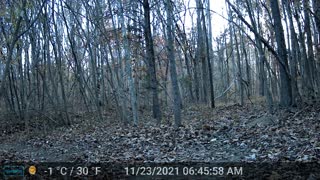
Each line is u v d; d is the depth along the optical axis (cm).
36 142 1302
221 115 1648
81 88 2006
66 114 1847
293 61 1530
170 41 1255
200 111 1931
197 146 894
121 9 1738
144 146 948
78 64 2114
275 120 1140
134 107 1561
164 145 930
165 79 2531
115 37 1916
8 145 1312
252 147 811
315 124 976
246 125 1145
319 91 1559
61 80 1889
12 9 749
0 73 2427
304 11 1546
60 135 1438
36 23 1872
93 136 1259
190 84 2619
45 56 1958
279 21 1388
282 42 1382
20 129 1791
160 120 1432
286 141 808
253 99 2531
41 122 1870
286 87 1379
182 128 1166
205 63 2650
